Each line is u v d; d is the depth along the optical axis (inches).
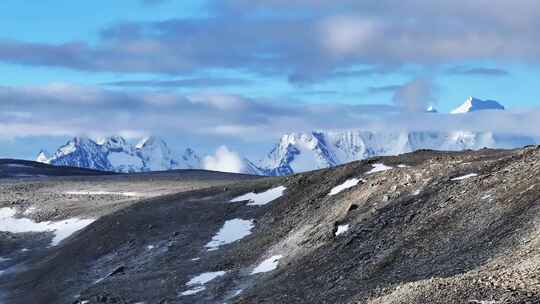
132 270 6240.2
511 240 3860.7
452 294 2837.1
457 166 5378.9
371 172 6323.8
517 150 5684.1
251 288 5073.8
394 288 3690.9
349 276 4498.0
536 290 2657.5
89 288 6008.9
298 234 5674.2
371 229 4995.1
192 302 5191.9
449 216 4611.2
